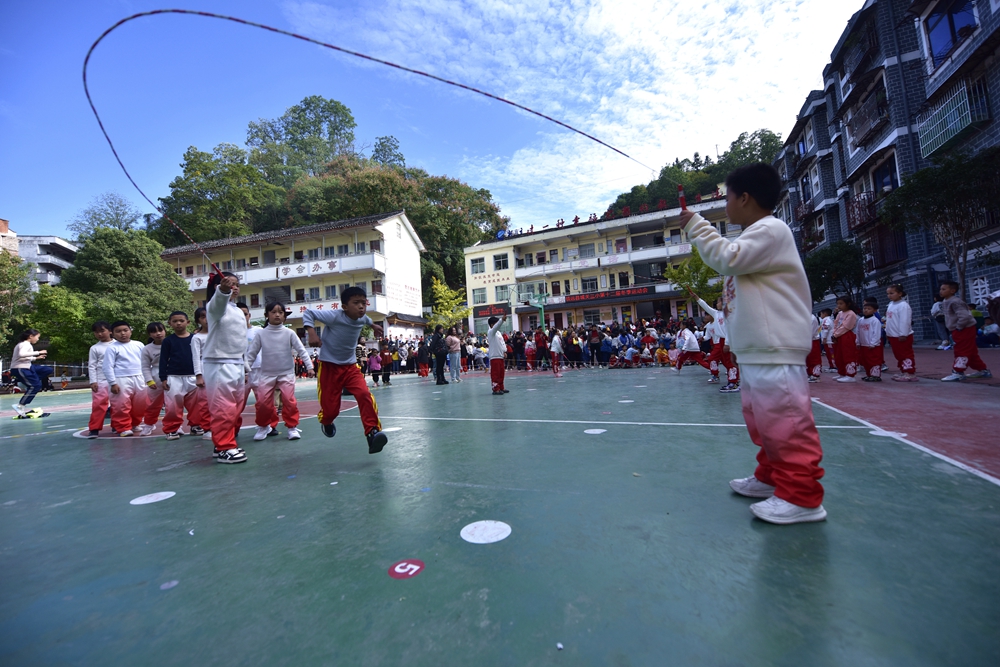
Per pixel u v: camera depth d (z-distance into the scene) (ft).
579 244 115.65
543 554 6.28
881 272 59.62
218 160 130.00
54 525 8.59
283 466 12.36
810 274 58.80
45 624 5.20
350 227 96.27
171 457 14.56
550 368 60.85
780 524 6.82
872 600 4.83
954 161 34.47
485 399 26.81
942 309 22.93
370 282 99.19
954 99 42.32
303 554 6.72
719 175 148.97
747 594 5.07
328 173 144.46
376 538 7.14
